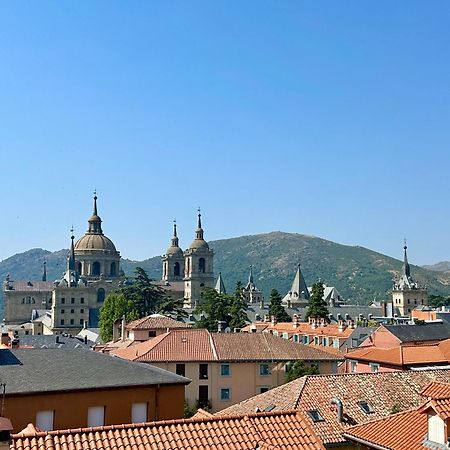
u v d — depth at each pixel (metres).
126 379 40.00
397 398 48.34
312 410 45.34
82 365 41.44
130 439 23.62
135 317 156.50
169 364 74.44
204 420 25.28
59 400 37.25
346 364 76.75
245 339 80.94
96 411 38.41
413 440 29.95
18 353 41.97
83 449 22.64
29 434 23.05
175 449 23.34
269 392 51.06
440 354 68.50
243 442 24.22
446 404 28.80
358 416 45.22
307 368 75.31
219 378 75.69
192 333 80.81
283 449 24.19
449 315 124.12
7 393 35.50
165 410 40.47
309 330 130.38
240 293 173.75
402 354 67.69
